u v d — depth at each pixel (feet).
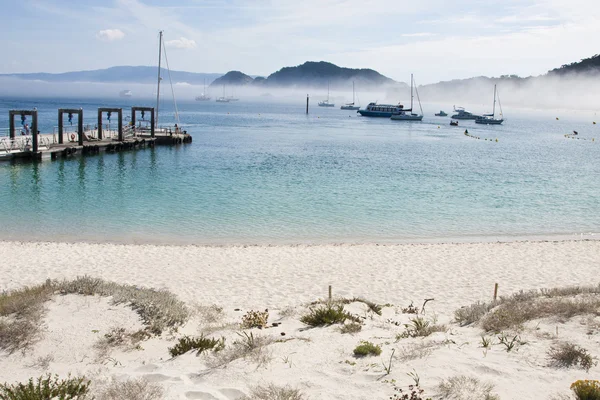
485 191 127.54
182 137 229.86
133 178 133.90
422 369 25.94
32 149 151.64
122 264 62.44
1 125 290.56
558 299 39.65
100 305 37.63
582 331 31.17
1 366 29.58
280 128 373.20
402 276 59.52
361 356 28.58
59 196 107.76
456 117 549.13
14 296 40.96
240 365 27.96
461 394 22.62
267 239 78.59
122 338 33.19
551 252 72.74
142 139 203.51
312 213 97.55
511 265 65.41
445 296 51.85
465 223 92.99
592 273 62.03
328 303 42.27
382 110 550.77
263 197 111.96
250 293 51.93
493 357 27.37
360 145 253.03
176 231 82.12
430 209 104.27
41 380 26.05
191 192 116.16
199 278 57.26
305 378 25.67
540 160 204.74
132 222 87.30
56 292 39.93
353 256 68.59
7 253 66.08
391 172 157.79
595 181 149.28
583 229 90.33
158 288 52.80
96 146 177.17
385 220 93.45
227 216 93.40
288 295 51.39
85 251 68.08
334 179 140.56
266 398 23.34
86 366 29.60
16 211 93.35
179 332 35.96
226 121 451.53
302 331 35.70
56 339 32.53
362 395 23.40
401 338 32.65
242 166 162.91
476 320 37.42
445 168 171.83
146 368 28.84
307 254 69.31
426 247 74.74
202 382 26.25
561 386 23.29
